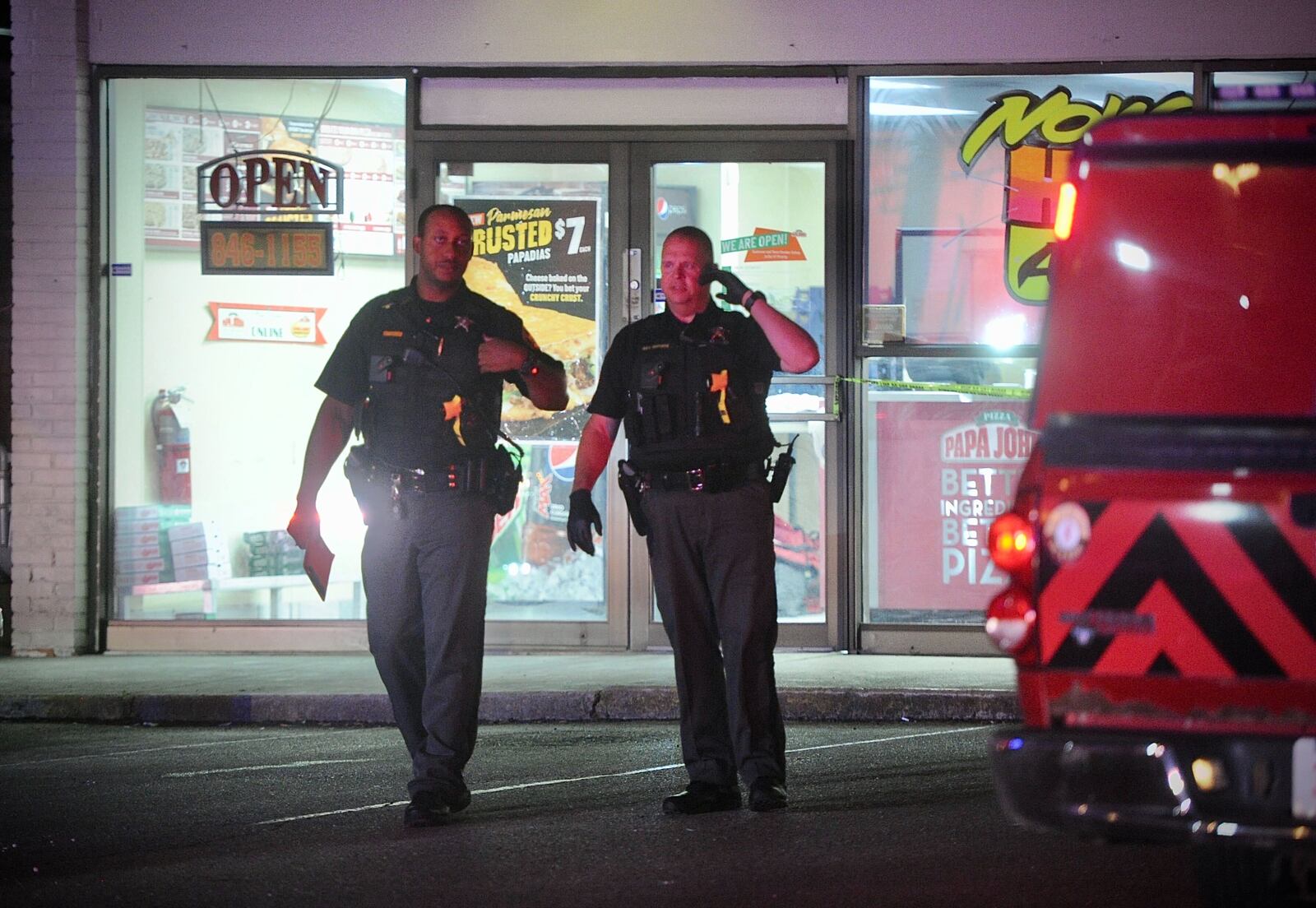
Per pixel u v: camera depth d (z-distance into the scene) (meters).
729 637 12.45
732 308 20.80
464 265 12.62
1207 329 8.73
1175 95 20.44
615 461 20.95
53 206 21.06
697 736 12.60
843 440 20.72
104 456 21.25
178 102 21.27
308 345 21.38
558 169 21.03
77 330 21.08
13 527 21.16
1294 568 7.96
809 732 16.55
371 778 14.09
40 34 20.98
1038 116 20.53
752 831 11.84
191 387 21.38
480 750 15.50
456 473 12.20
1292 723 7.95
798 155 20.72
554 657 20.53
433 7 20.83
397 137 21.12
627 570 20.95
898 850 11.19
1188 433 8.09
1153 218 8.83
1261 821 7.80
